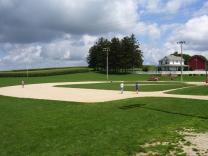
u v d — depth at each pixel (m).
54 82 78.25
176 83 70.75
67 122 17.92
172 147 12.23
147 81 83.44
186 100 28.06
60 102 30.56
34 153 11.75
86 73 121.69
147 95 36.53
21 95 40.22
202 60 133.62
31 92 45.50
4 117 20.48
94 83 71.88
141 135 14.27
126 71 134.00
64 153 11.57
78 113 21.41
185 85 60.41
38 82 77.62
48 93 43.19
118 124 17.03
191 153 11.52
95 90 48.88
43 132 15.33
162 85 60.59
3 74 98.19
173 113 20.84
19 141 13.63
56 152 11.73
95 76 109.00
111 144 12.66
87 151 11.72
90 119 18.84
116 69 135.88
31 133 15.19
